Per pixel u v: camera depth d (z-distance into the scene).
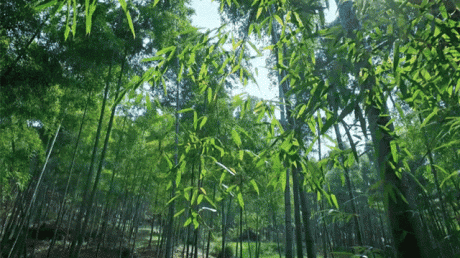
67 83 6.18
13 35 5.06
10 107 5.33
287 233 5.50
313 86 1.06
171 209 6.51
